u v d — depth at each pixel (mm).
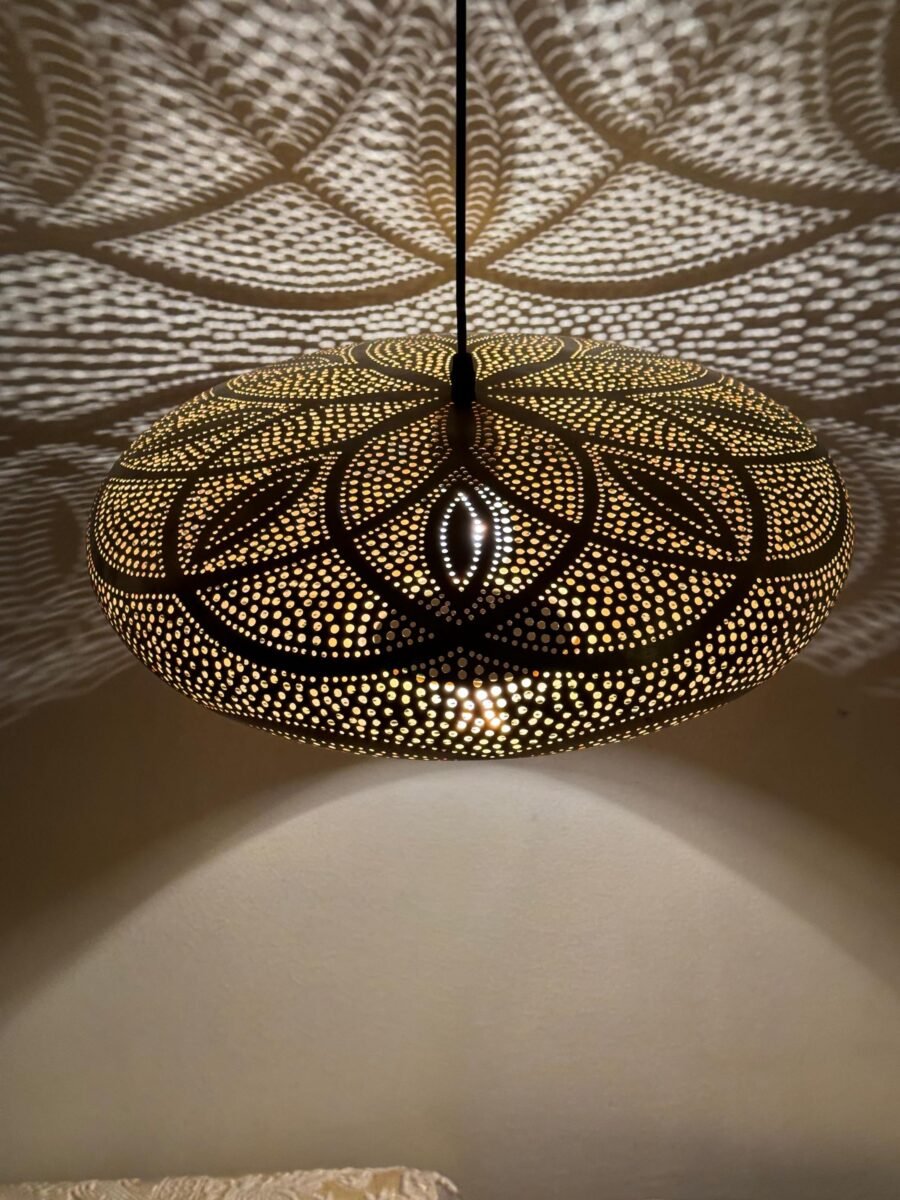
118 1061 1334
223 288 957
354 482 502
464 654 461
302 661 474
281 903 1247
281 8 835
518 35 841
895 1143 1328
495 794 1193
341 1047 1322
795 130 874
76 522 1058
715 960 1251
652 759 1169
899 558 1049
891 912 1210
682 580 475
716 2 827
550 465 503
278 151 893
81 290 953
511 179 903
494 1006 1291
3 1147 1365
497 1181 1369
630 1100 1332
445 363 612
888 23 826
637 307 958
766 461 544
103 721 1149
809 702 1121
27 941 1268
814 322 955
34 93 862
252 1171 1372
